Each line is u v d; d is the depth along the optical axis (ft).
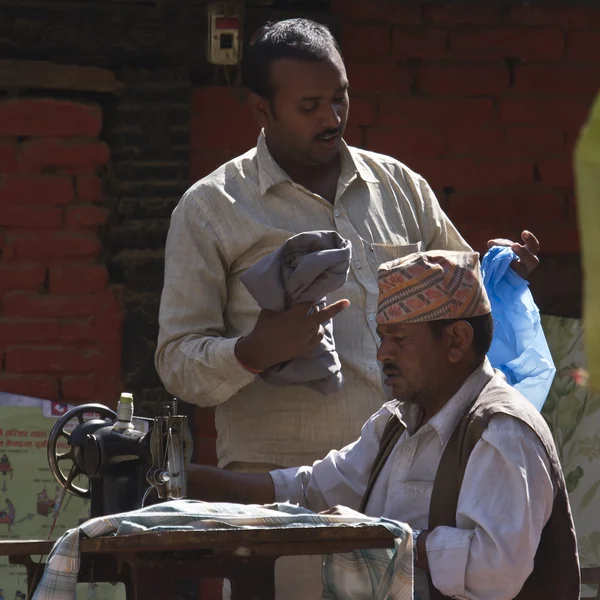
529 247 21.98
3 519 25.57
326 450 20.63
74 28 31.14
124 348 32.35
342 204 21.58
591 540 28.09
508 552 15.89
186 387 20.52
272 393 20.72
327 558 15.81
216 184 21.45
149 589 14.44
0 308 32.32
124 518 14.46
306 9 32.50
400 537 14.24
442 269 17.25
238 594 14.58
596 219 9.60
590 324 9.66
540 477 16.33
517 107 33.78
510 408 16.69
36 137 32.27
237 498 19.01
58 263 32.42
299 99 20.93
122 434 18.26
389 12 33.14
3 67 31.76
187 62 31.91
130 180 32.12
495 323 21.52
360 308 21.02
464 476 16.57
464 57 33.58
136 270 32.30
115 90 32.12
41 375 32.32
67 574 14.01
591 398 28.14
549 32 33.88
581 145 9.74
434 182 33.53
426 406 17.56
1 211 32.30
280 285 19.08
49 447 18.86
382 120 33.30
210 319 20.99
